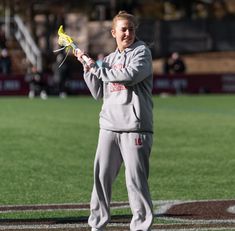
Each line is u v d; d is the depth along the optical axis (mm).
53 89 73938
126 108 14953
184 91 76750
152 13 110375
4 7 96625
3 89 73750
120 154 15203
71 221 17766
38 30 96375
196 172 25562
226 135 36219
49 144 32844
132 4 105000
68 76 74438
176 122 43031
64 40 15562
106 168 15188
